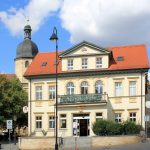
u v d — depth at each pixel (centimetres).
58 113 5569
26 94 6456
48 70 5859
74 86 5688
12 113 5881
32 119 5862
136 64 5478
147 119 4853
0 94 5694
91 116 5397
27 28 9200
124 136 4409
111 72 5509
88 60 5650
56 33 3784
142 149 3644
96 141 4372
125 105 5425
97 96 5400
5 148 4478
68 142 4456
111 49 5944
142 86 5384
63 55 5766
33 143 4331
